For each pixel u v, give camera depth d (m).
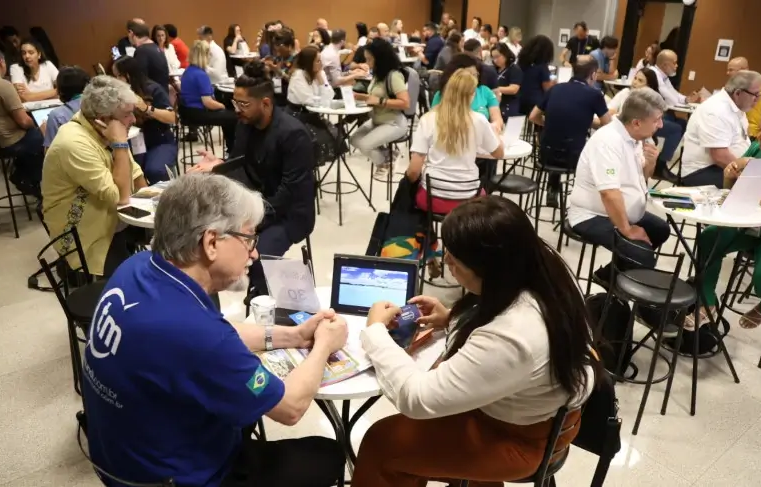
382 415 2.47
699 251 2.99
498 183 3.93
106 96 2.56
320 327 1.51
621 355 2.62
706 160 3.90
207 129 6.76
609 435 1.48
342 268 1.74
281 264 1.65
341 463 1.49
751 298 3.51
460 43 7.57
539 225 4.62
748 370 2.84
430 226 3.22
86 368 1.15
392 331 1.60
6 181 4.11
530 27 12.08
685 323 2.87
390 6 12.57
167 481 1.13
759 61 7.80
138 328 1.08
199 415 1.14
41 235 4.18
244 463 1.34
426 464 1.46
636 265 2.79
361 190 4.90
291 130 2.65
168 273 1.14
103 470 1.18
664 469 2.22
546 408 1.33
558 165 4.32
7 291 3.37
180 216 1.14
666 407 2.55
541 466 1.40
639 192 2.95
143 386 1.08
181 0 9.66
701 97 6.15
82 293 2.23
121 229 2.91
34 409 2.43
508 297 1.28
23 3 8.10
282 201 2.70
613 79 7.85
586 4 10.23
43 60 5.71
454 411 1.29
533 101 6.14
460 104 3.06
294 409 1.28
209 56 6.22
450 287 3.56
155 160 3.99
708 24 8.23
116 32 9.07
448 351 1.43
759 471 2.22
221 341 1.12
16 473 2.10
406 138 4.98
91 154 2.61
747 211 2.68
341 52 8.87
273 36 7.36
